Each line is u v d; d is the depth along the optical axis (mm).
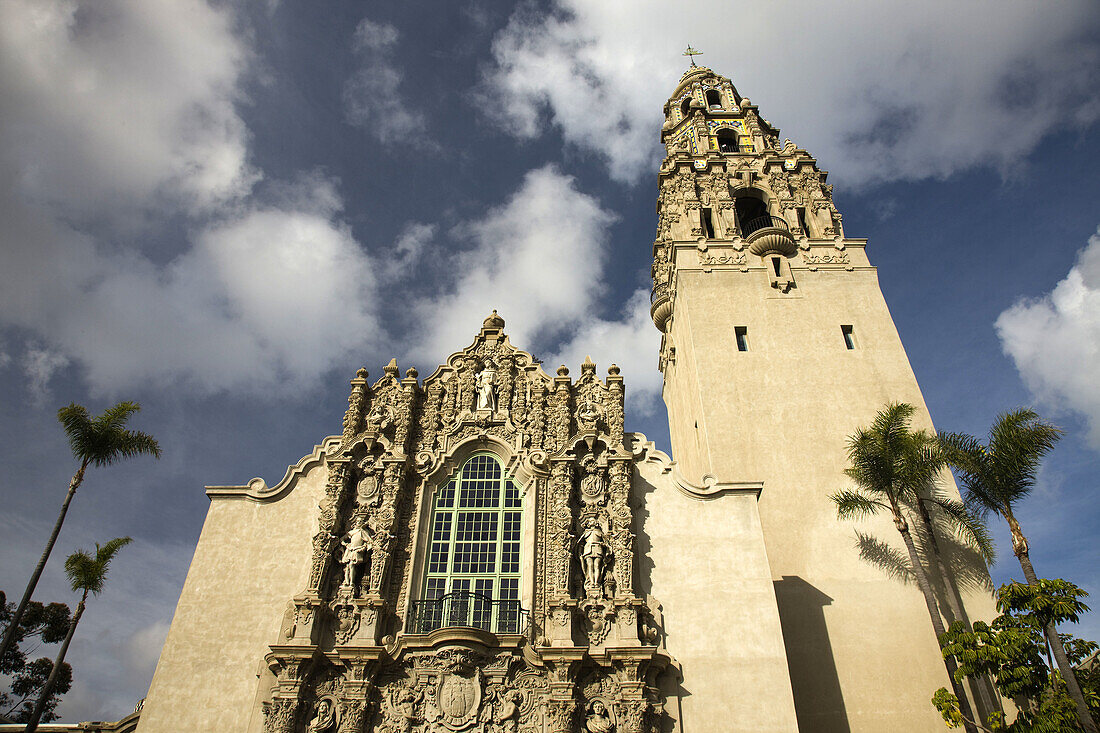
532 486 25750
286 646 21562
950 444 24688
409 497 25812
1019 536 22797
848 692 24297
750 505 25141
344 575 23578
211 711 21406
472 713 20984
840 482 28828
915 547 27000
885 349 32469
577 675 21766
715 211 38750
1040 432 23375
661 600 23312
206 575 23781
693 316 34000
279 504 25391
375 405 27453
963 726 23031
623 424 26812
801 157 40250
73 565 29984
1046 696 20125
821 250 36062
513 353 29438
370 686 21516
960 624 22672
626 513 24422
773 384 31469
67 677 40875
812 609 25969
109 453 26812
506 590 23938
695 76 50344
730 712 21297
